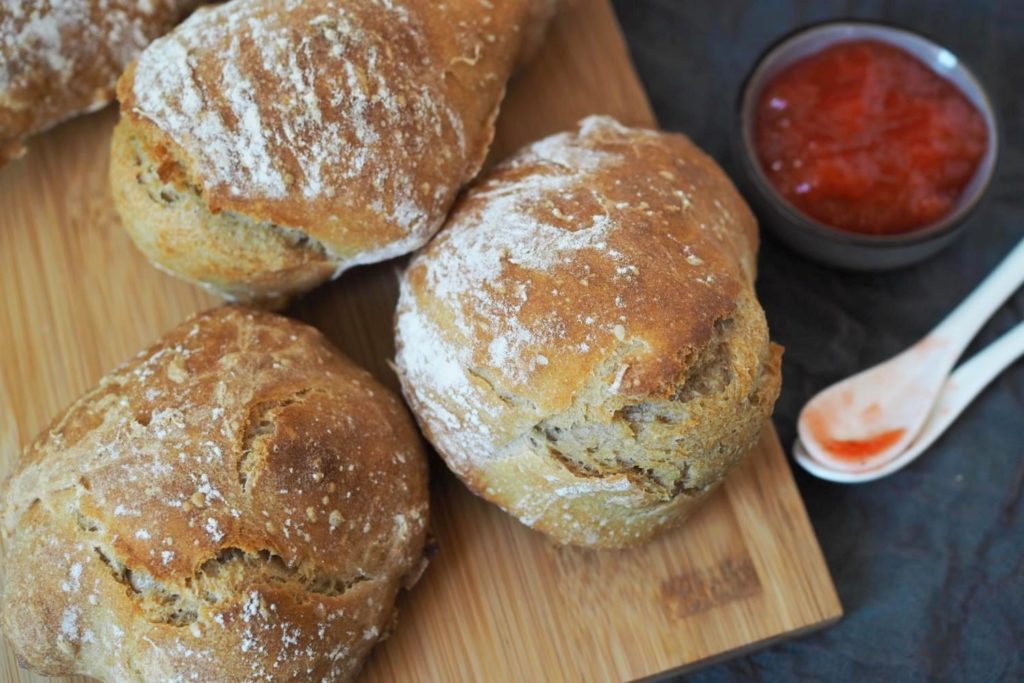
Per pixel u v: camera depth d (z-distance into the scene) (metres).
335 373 0.35
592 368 0.32
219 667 0.31
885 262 0.39
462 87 0.35
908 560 0.38
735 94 0.40
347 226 0.34
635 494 0.33
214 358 0.34
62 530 0.32
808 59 0.39
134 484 0.32
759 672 0.37
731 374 0.33
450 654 0.35
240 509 0.32
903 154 0.38
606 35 0.40
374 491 0.33
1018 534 0.38
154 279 0.38
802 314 0.40
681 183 0.35
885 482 0.39
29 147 0.38
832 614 0.36
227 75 0.33
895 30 0.39
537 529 0.35
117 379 0.34
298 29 0.33
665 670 0.35
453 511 0.36
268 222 0.34
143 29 0.37
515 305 0.33
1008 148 0.41
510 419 0.33
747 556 0.36
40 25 0.36
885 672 0.37
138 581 0.32
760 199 0.38
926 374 0.39
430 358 0.34
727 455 0.33
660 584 0.36
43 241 0.38
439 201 0.34
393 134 0.34
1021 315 0.40
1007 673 0.37
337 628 0.32
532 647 0.35
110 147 0.38
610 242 0.33
